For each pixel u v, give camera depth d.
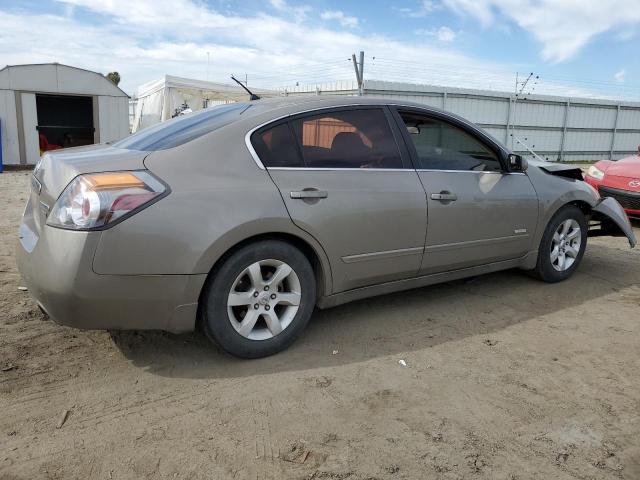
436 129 3.92
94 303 2.63
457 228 3.86
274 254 3.07
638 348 3.45
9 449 2.28
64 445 2.32
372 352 3.31
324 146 3.38
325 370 3.06
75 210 2.61
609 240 6.56
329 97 3.57
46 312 2.79
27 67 14.84
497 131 20.64
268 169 3.10
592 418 2.63
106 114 16.17
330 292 3.38
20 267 2.92
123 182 2.67
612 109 22.92
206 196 2.83
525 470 2.24
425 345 3.43
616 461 2.32
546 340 3.55
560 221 4.61
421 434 2.47
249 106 3.49
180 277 2.77
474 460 2.30
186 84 17.12
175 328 2.86
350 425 2.53
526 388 2.91
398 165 3.63
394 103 3.76
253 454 2.30
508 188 4.17
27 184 11.20
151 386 2.83
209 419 2.55
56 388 2.77
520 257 4.43
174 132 3.29
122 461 2.23
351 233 3.33
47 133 16.48
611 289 4.63
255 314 3.08
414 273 3.76
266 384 2.89
